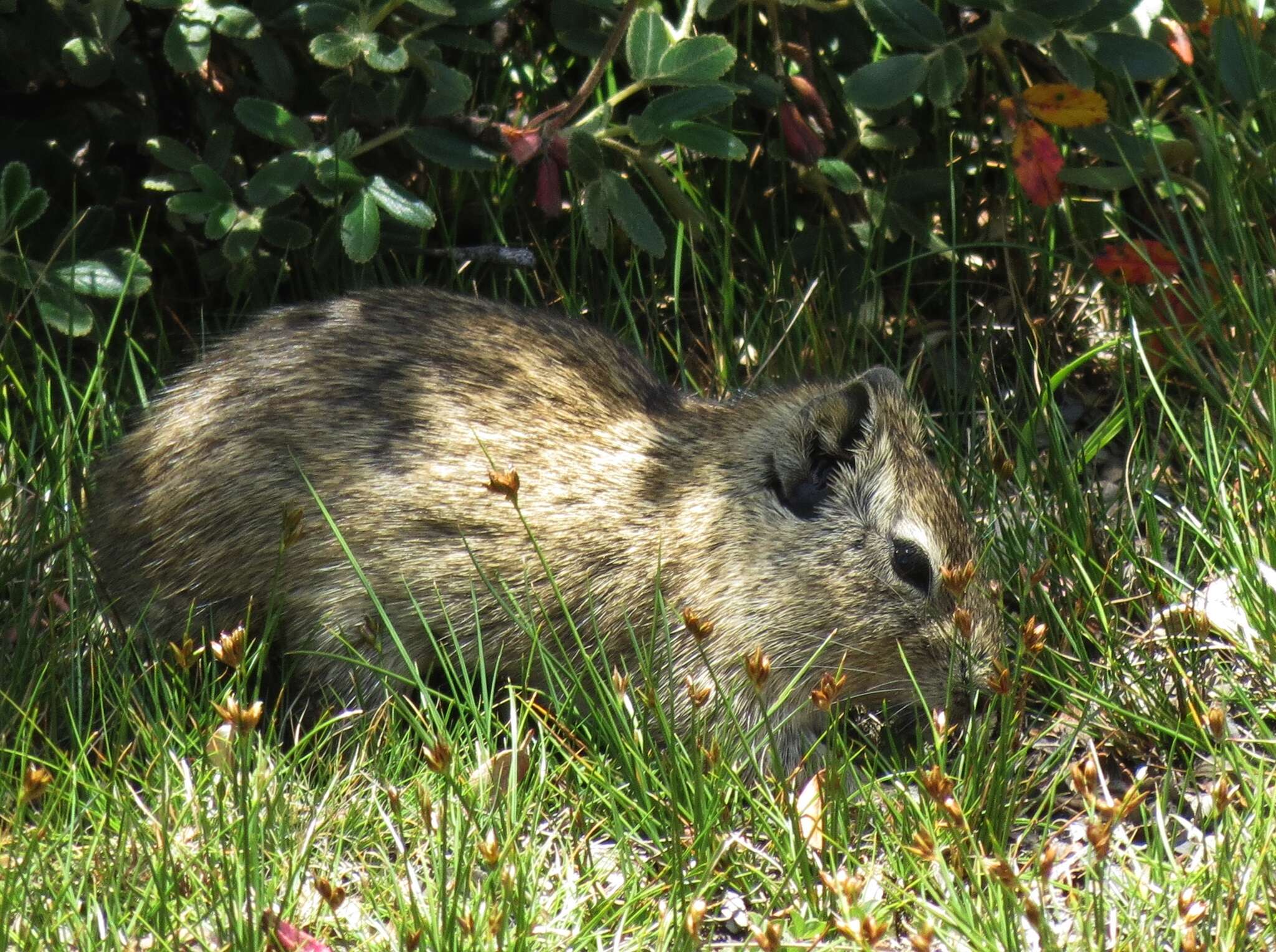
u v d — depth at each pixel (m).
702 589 8.82
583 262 12.13
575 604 8.88
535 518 8.80
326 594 8.77
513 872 7.15
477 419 8.92
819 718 9.05
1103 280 11.67
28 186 9.90
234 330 10.49
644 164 10.80
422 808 7.14
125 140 11.35
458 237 12.50
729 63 10.06
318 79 11.27
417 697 9.09
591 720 8.73
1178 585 9.49
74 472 9.65
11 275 10.05
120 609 9.05
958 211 12.42
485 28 12.20
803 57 11.67
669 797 7.63
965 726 8.63
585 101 11.07
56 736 8.40
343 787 7.95
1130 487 10.21
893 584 8.59
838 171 11.18
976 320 12.30
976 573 8.66
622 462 8.99
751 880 7.49
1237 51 10.95
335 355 9.04
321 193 10.12
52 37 10.87
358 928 7.03
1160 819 7.32
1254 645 8.62
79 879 7.01
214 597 8.94
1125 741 8.55
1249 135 11.68
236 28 9.90
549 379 9.17
